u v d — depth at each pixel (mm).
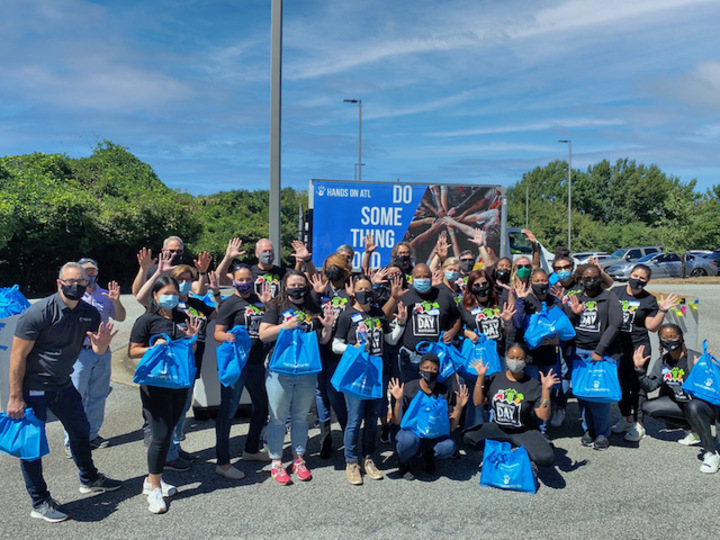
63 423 4184
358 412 4543
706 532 3770
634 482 4590
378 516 3998
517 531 3787
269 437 4613
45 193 20562
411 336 5172
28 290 21125
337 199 8484
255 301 4824
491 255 9234
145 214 23062
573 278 6027
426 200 8867
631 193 68938
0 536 3705
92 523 3896
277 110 6609
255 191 58938
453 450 4707
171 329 4258
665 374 5211
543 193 74062
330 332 4688
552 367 5465
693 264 27297
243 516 3996
